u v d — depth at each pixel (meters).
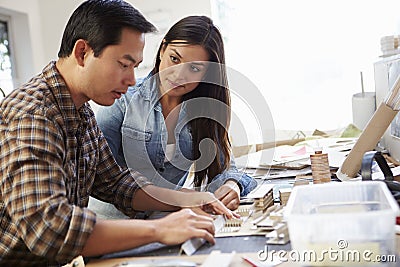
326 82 3.26
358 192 0.89
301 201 0.88
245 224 1.10
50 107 1.06
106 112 1.42
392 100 1.32
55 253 0.93
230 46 3.38
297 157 1.92
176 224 0.99
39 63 3.58
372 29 3.15
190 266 0.81
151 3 3.45
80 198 1.22
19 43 3.51
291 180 1.61
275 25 3.30
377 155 1.23
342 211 0.84
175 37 1.35
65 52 1.12
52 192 0.94
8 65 3.44
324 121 3.28
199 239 0.97
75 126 1.14
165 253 0.95
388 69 1.93
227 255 0.86
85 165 1.23
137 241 0.95
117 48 1.06
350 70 3.22
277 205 1.22
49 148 0.98
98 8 1.07
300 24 3.26
